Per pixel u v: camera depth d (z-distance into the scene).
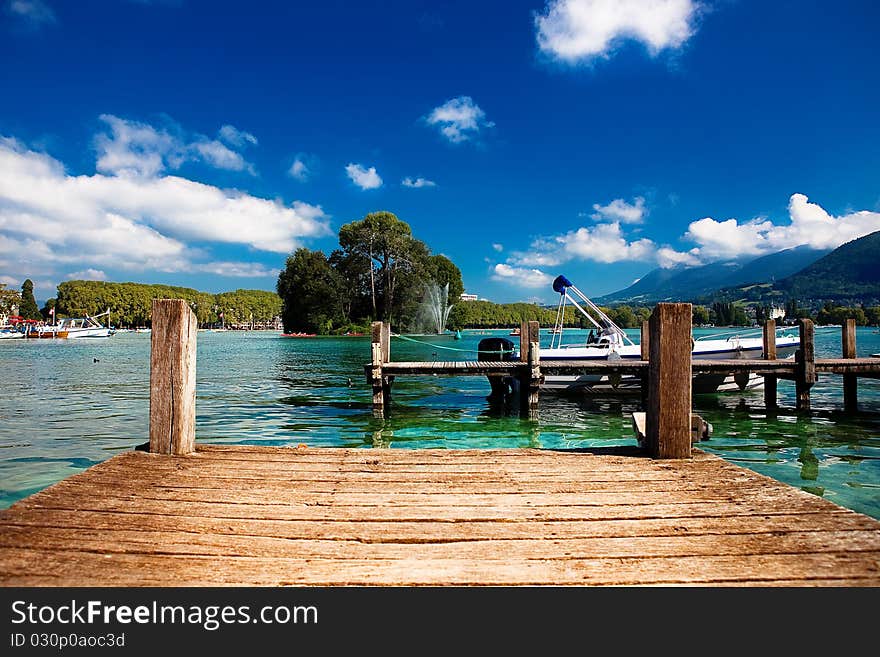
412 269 64.50
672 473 4.35
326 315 62.34
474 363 13.70
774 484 4.05
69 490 3.80
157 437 4.81
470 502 3.68
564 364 12.38
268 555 2.84
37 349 45.03
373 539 3.05
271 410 12.77
